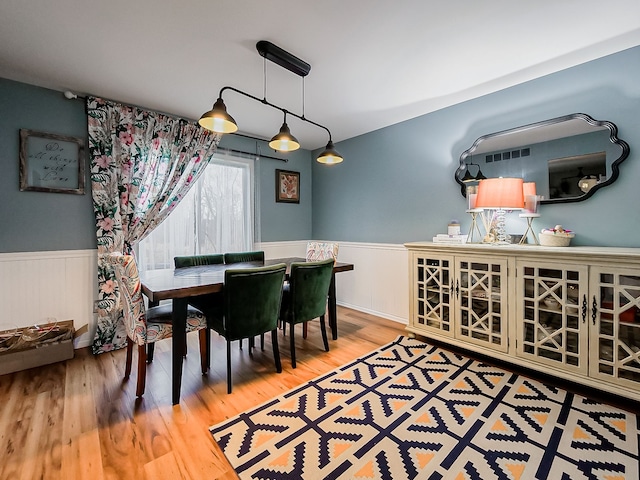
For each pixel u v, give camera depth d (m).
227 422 1.64
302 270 2.33
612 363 1.75
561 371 1.93
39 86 2.50
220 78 2.40
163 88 2.56
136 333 1.87
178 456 1.39
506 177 2.58
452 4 1.62
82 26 1.78
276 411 1.74
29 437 1.51
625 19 1.73
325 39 1.92
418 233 3.28
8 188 2.38
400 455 1.39
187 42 1.94
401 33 1.87
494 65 2.23
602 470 1.28
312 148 4.52
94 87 2.53
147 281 2.06
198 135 3.24
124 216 2.79
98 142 2.68
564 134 2.29
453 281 2.48
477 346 2.34
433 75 2.38
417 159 3.26
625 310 1.71
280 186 4.23
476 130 2.78
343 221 4.14
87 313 2.72
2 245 2.37
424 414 1.69
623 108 2.04
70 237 2.64
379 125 3.53
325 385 2.03
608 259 1.73
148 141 2.94
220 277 2.22
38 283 2.50
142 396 1.90
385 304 3.61
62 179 2.59
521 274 2.09
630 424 1.58
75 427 1.59
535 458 1.36
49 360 2.35
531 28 1.82
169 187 3.07
